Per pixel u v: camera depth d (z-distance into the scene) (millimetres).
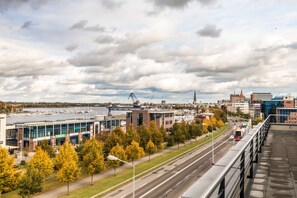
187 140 96938
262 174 8859
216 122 141375
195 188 4379
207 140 100250
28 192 36344
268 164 10172
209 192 4008
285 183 7895
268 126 20109
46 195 39344
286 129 20781
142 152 59188
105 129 123625
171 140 83375
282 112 58219
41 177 38219
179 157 67938
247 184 7824
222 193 4914
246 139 8531
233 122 183000
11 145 92312
